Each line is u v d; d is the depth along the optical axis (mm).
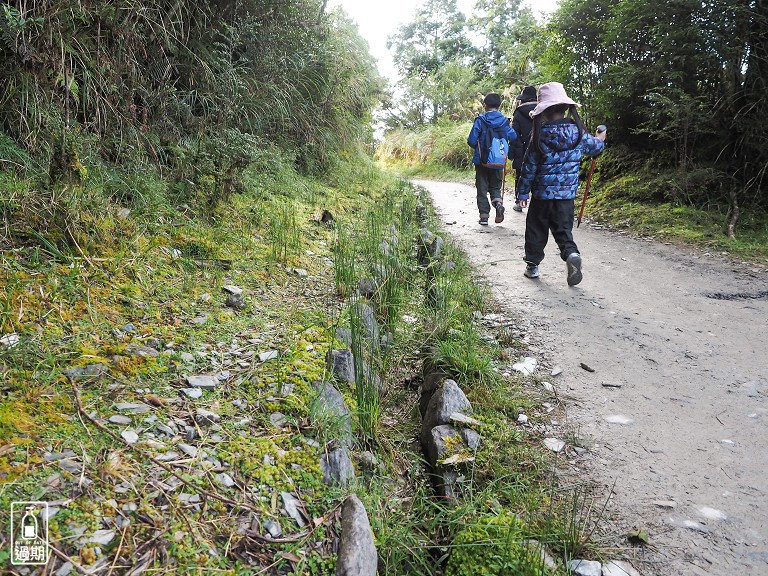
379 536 1733
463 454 2213
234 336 2611
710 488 2168
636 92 7777
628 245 6180
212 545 1429
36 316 2172
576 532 1839
